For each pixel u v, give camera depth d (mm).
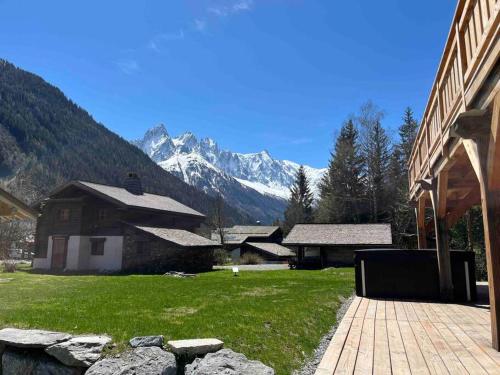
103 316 6887
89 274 23031
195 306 8148
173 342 4996
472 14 4723
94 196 26641
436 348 5219
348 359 4801
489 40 4027
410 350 5152
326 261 27172
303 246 27672
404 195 34000
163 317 6859
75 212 26359
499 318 4906
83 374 4676
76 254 25672
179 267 23859
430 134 8734
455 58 5832
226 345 5258
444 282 9367
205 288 11992
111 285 13070
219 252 35500
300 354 5469
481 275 16859
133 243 25219
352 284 13078
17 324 6191
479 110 4516
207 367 4480
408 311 8086
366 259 10492
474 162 5078
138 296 9852
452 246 18453
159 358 4695
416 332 6168
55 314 7035
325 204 42656
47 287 12234
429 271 10000
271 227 56031
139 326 6059
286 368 4969
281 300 9055
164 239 24078
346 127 45594
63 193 27016
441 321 7016
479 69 4434
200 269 25844
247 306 8102
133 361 4637
